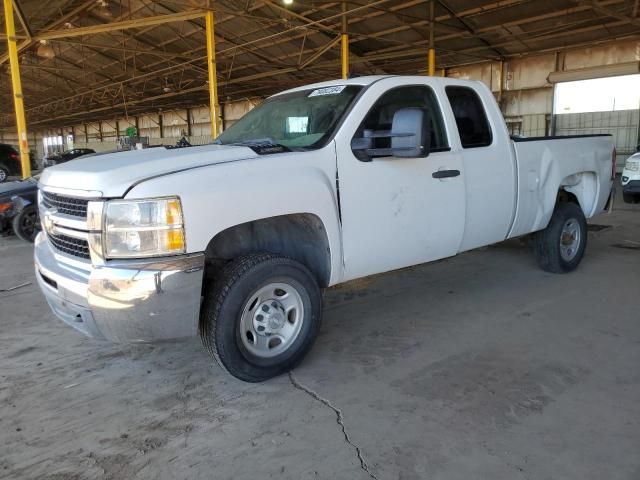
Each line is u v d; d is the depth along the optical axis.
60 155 20.22
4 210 8.43
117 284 2.79
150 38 21.78
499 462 2.52
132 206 2.80
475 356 3.70
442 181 4.03
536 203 4.99
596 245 7.07
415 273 5.81
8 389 3.40
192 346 4.05
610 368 3.46
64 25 19.34
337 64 21.86
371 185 3.62
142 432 2.88
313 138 3.67
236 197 3.01
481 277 5.59
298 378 3.45
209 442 2.77
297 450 2.67
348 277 3.64
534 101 20.31
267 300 3.37
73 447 2.75
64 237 3.28
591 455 2.55
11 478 2.50
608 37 17.27
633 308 4.56
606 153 6.01
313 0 15.33
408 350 3.84
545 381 3.30
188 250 2.87
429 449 2.64
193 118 37.72
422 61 21.81
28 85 33.94
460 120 4.37
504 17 16.22
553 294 4.98
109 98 35.72
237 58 22.77
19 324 4.62
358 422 2.91
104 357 3.88
